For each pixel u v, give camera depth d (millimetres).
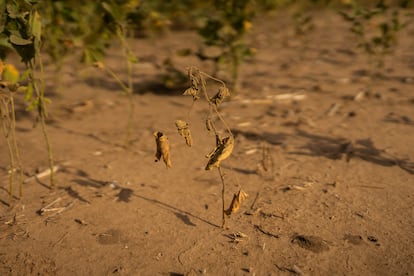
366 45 1315
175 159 920
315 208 750
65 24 1111
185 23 2564
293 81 1416
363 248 665
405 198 767
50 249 681
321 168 864
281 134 1011
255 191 801
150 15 1287
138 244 687
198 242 688
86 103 1245
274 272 632
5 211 768
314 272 629
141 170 883
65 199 795
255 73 1533
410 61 1594
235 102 1210
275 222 721
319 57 1738
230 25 1230
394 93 1241
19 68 1632
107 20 937
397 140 955
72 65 1670
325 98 1234
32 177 862
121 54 1914
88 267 649
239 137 1005
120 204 778
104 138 1030
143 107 1232
